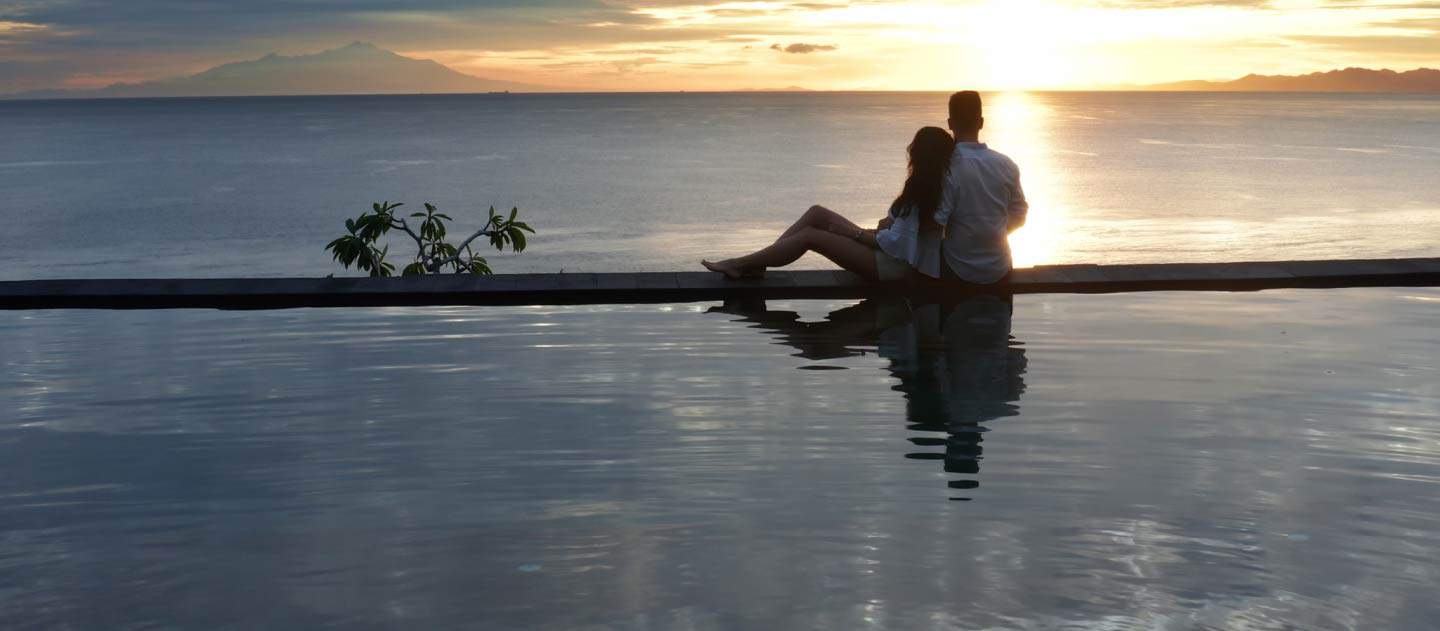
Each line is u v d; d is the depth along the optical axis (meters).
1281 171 74.19
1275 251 37.72
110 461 3.33
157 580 2.45
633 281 6.61
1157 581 2.40
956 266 6.57
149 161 97.12
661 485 3.05
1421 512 2.82
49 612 2.29
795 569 2.47
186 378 4.47
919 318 5.80
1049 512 2.82
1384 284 6.87
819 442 3.47
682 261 39.78
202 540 2.68
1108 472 3.15
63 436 3.61
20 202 63.19
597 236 47.28
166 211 58.56
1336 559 2.51
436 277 6.64
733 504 2.89
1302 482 3.06
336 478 3.14
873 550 2.57
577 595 2.34
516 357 4.84
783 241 6.55
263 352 4.99
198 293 6.37
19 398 4.15
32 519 2.84
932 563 2.50
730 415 3.81
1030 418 3.75
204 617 2.26
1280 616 2.23
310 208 59.25
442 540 2.66
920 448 3.40
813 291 6.60
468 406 3.96
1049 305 6.18
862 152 100.81
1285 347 5.00
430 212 9.92
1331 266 6.98
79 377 4.49
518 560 2.53
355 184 72.56
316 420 3.79
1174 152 95.75
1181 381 4.32
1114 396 4.07
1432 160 83.12
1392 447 3.40
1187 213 50.38
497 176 77.56
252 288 6.42
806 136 134.50
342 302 6.39
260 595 2.36
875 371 4.50
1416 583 2.38
